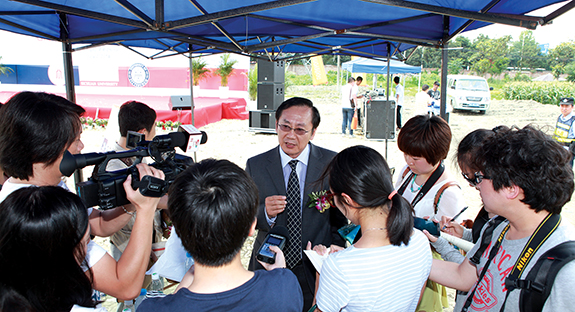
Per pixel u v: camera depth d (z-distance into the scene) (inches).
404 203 48.0
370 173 47.4
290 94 1023.6
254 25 155.9
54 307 40.0
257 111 459.5
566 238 41.3
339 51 219.3
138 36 156.1
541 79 1325.0
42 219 38.1
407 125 80.1
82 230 42.4
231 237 37.0
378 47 206.8
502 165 42.6
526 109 724.7
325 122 558.9
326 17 139.9
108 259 50.9
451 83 700.7
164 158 57.4
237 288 38.2
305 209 85.1
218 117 574.2
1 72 681.6
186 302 36.8
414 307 54.4
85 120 473.7
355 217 51.4
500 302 45.9
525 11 112.9
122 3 95.7
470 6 110.0
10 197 40.0
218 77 737.6
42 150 49.6
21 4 126.4
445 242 68.9
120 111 97.4
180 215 37.1
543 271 40.4
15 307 38.7
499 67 1429.6
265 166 88.4
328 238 87.0
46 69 697.6
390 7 125.4
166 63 692.7
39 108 49.4
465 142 66.5
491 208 46.1
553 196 41.4
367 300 45.9
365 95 449.7
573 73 1295.5
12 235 37.7
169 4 123.1
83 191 49.1
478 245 55.1
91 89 675.4
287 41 171.3
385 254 47.1
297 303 41.5
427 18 137.2
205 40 164.1
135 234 51.4
